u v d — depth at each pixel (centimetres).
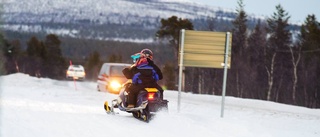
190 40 2316
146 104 1952
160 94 2080
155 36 10588
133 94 2067
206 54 2319
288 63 12200
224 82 2362
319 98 11588
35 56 17025
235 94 11650
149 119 1916
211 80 11644
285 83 11912
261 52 12525
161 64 12381
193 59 2325
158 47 12875
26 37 19750
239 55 12175
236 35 12988
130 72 2108
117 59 19012
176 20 10225
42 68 17150
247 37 13088
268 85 11569
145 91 2012
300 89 11806
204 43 2312
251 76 11750
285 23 13962
